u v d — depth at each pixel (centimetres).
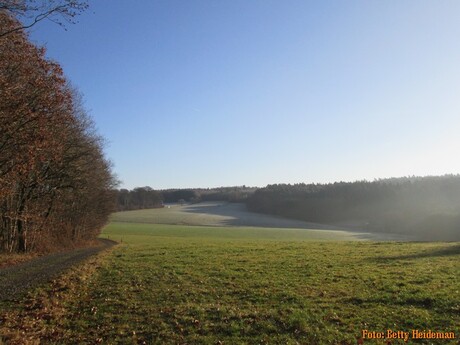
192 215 13038
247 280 1686
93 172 4238
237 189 18725
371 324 1083
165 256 2517
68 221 4891
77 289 1636
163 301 1412
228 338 1058
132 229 9106
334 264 2027
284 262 2147
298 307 1261
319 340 1005
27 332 1154
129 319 1246
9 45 1792
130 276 1845
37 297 1502
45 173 3350
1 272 2125
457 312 1123
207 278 1756
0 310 1343
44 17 1312
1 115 1855
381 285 1473
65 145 3147
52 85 2119
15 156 2128
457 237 7462
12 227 3400
